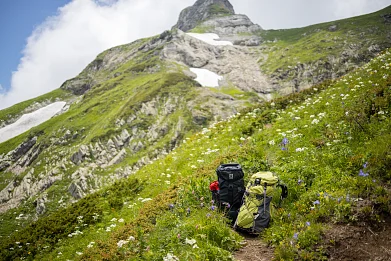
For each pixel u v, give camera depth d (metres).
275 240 7.34
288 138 12.94
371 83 14.78
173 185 13.03
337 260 6.37
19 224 124.31
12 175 187.25
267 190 8.47
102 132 171.62
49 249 14.41
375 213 7.17
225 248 7.50
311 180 9.42
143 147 159.62
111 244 10.20
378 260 6.17
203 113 176.25
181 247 7.43
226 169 9.13
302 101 19.94
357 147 10.12
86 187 139.00
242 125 18.23
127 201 15.70
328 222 7.39
